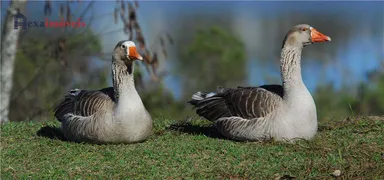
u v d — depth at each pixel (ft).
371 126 36.65
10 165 31.01
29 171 29.99
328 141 33.01
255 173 28.04
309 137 32.73
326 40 32.78
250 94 33.76
